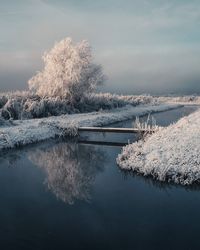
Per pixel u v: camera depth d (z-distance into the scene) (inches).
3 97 1749.5
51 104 1817.2
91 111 2116.1
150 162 700.7
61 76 2005.4
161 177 639.8
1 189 642.2
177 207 529.0
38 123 1314.0
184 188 612.7
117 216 499.8
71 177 724.7
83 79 2012.8
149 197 578.2
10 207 544.1
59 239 429.4
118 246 409.7
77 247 407.8
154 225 465.4
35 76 2047.2
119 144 1120.8
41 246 410.6
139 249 401.4
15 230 456.8
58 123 1342.3
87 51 2057.1
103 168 792.9
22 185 668.1
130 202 557.0
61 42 2038.6
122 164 767.1
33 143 1122.0
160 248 402.9
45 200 577.0
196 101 4407.0
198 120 1125.1
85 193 611.5
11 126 1280.8
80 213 515.2
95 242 419.2
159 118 1956.2
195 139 808.9
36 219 494.0
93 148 1058.7
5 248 406.0
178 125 1082.1
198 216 492.7
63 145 1106.1
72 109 1952.5
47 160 895.1
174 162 673.6
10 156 941.2
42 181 697.0
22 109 1648.6
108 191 618.2
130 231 449.7
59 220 490.0
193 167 637.3
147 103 3326.8
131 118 1950.1
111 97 2455.7
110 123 1676.9
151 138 944.3
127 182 668.7
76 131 1254.9
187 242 416.5
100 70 2106.3
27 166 829.2
